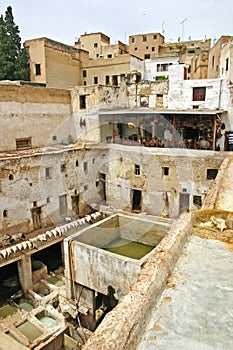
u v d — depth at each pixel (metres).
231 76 23.98
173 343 2.43
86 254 11.03
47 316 13.46
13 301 14.73
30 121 21.25
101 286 10.80
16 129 20.36
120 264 10.02
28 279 15.31
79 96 23.59
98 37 39.78
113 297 10.51
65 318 12.16
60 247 18.11
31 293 14.95
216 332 2.57
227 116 21.92
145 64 33.62
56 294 14.38
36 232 17.80
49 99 22.47
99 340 2.20
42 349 10.99
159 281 3.19
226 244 4.39
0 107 19.22
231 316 2.78
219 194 8.22
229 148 21.72
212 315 2.79
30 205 17.52
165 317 2.75
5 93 19.44
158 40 40.38
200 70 33.56
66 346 11.91
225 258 3.95
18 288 15.73
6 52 30.19
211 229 4.85
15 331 12.10
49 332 11.84
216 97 22.34
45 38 27.38
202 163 18.08
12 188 16.50
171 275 3.50
